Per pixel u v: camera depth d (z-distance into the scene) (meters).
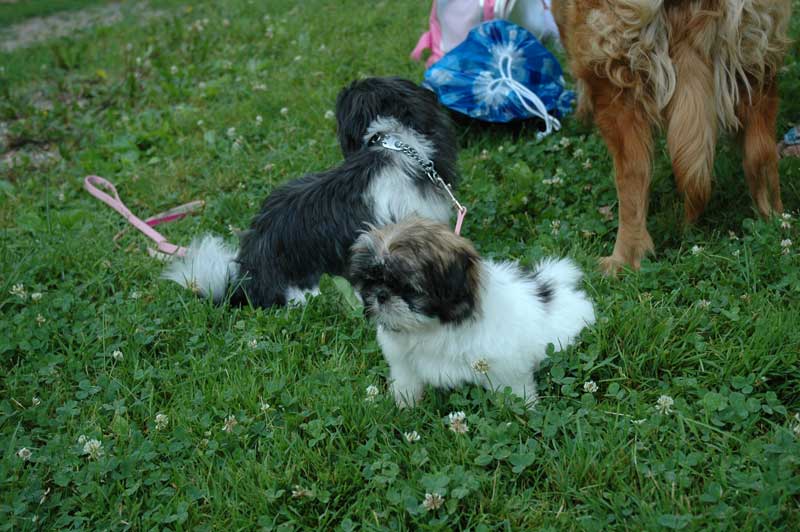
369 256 1.30
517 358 1.37
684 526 1.19
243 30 3.07
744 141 1.62
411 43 2.62
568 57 1.89
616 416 1.33
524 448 1.31
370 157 1.62
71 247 1.85
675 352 1.42
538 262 1.59
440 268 1.29
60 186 2.17
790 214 1.65
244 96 2.48
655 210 1.77
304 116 2.26
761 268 1.55
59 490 1.36
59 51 3.20
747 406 1.32
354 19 2.97
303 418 1.40
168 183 2.11
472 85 2.08
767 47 1.54
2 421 1.45
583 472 1.27
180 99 2.56
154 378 1.52
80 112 2.60
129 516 1.30
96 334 1.62
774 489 1.20
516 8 2.22
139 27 3.55
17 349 1.60
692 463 1.26
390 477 1.29
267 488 1.31
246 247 1.68
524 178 1.86
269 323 1.58
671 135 1.56
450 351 1.35
